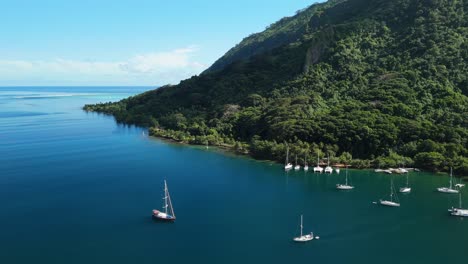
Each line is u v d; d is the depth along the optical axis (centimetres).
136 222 15162
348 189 19212
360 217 15712
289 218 15562
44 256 12550
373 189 19175
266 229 14575
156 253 12769
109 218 15550
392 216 15800
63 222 15150
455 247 13250
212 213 16075
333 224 15025
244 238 13825
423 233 14300
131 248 13100
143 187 19462
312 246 13288
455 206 16838
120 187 19438
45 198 17762
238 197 18038
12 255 12600
